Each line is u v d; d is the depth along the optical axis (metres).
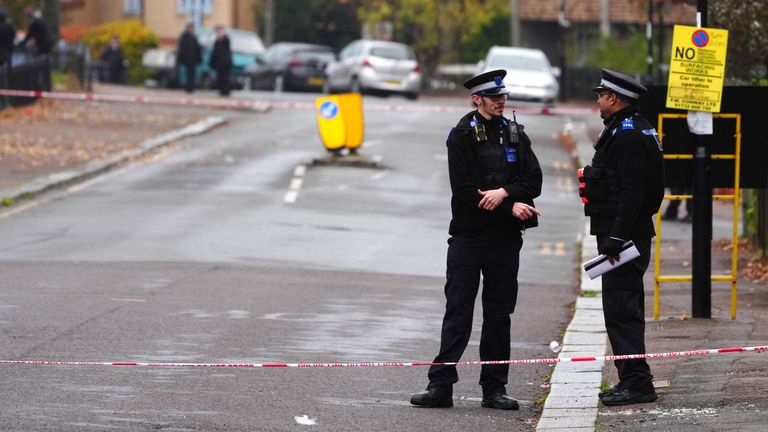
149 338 33.34
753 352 30.53
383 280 44.78
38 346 32.03
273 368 30.45
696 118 35.97
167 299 39.31
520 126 27.09
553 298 42.66
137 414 25.59
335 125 79.12
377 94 141.75
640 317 27.09
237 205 62.56
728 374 28.14
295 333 34.69
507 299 27.30
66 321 35.34
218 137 92.62
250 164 78.62
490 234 26.94
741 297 40.88
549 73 124.44
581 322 37.03
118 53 156.00
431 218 60.91
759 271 46.09
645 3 113.38
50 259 47.06
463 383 29.91
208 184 70.12
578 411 26.19
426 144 90.31
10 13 143.88
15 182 67.12
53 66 124.62
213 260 47.66
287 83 150.12
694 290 36.41
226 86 125.31
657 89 36.34
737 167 36.34
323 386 28.75
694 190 36.34
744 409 24.92
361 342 33.84
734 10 48.00
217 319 36.31
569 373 30.00
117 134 89.38
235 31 163.25
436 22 174.38
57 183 68.38
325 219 59.16
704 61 35.53
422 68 175.50
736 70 50.59
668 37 148.25
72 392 27.34
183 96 122.62
